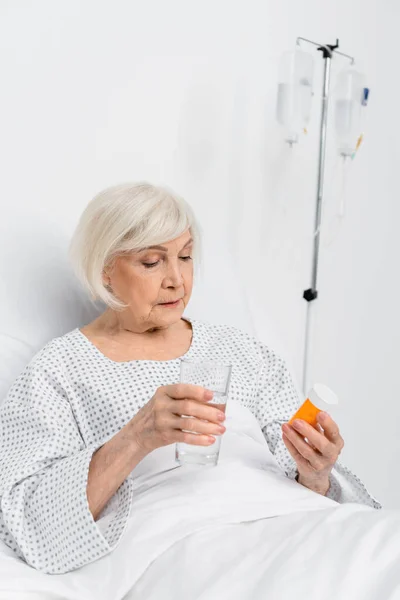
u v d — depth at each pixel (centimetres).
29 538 133
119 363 157
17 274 175
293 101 224
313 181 256
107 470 131
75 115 195
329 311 267
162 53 212
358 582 111
